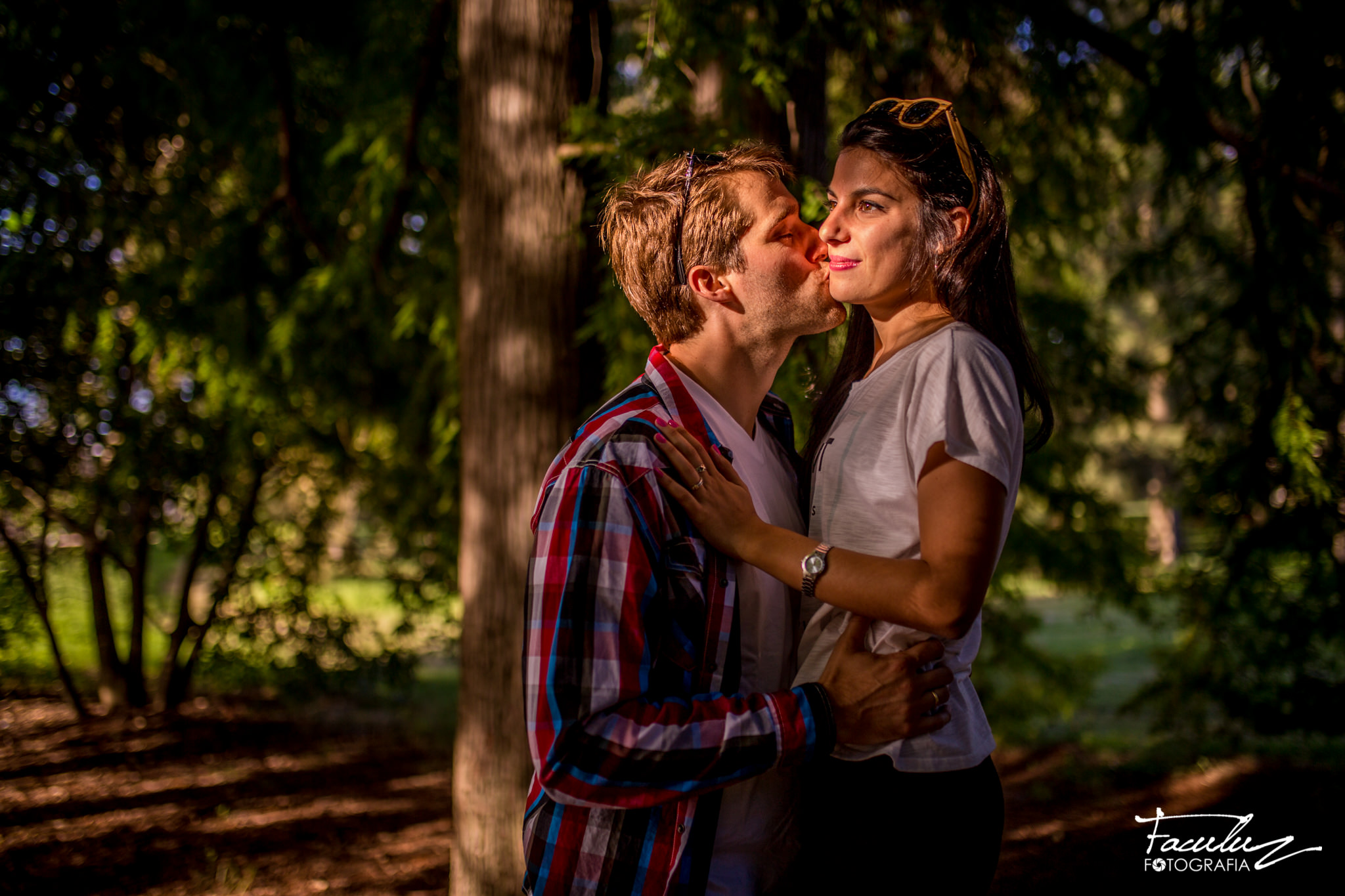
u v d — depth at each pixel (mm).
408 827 4871
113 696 7098
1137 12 5180
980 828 1376
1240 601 4801
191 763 5938
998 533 1229
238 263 5652
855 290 1430
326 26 5230
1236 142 3721
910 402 1334
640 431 1386
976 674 6430
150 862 4211
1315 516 4074
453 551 6941
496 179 3033
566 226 3006
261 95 5285
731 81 3225
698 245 1491
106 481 6656
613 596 1270
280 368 6102
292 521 7438
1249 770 4953
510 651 2928
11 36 4844
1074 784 5359
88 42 5039
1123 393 5648
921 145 1401
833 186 1470
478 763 2930
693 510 1348
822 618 1416
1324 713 4859
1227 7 3502
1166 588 5566
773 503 1530
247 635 7215
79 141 5523
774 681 1430
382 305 6047
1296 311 3947
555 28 3033
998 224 1434
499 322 3006
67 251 5812
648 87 3178
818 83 3330
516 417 2971
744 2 3057
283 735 6770
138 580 7090
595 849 1335
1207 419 4914
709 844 1346
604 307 2922
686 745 1223
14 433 6230
